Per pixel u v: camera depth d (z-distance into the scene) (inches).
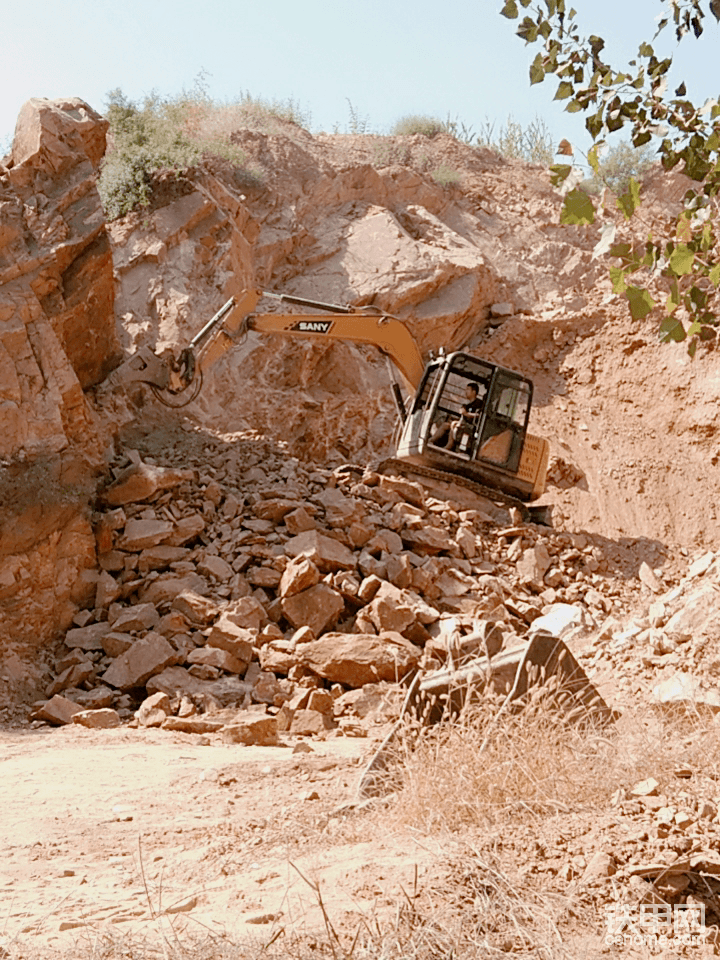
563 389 1235.9
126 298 991.0
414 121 1642.5
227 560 704.4
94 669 601.9
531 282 1374.3
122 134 1141.1
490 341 1267.2
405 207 1362.0
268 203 1227.9
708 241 155.0
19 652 620.7
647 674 398.6
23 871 227.8
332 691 568.7
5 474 675.4
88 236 780.0
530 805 190.7
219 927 156.1
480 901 147.4
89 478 735.1
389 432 1083.3
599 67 177.8
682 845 160.1
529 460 914.1
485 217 1445.6
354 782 319.3
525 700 238.2
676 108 173.0
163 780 354.6
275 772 350.9
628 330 1245.7
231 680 584.4
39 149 792.3
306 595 658.8
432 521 828.6
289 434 1027.9
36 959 150.8
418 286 1213.1
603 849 163.6
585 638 557.0
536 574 832.3
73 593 668.7
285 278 1208.8
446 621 666.2
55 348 740.7
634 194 151.4
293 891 169.8
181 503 743.1
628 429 1177.4
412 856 174.1
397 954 132.6
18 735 502.6
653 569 945.5
